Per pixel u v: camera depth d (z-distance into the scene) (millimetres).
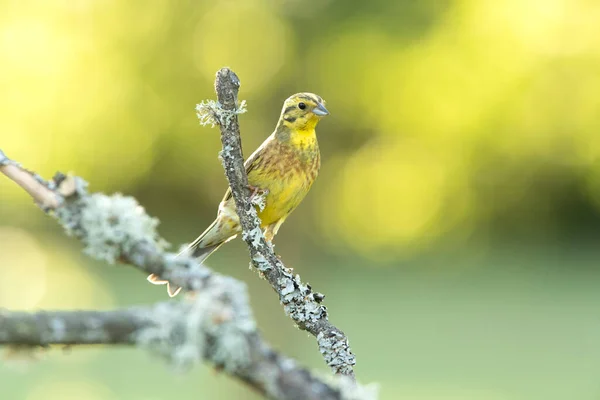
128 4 14852
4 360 2213
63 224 2473
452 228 27734
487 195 28078
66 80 16500
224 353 2168
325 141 18844
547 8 17891
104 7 15133
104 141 17625
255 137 13727
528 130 22125
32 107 17234
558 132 22156
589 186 27906
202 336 2158
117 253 2438
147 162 19594
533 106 20516
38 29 15898
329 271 23641
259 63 13773
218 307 2193
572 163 25656
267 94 13672
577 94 20172
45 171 18500
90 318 2117
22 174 2510
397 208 26453
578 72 19641
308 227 16156
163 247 2508
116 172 20484
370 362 16422
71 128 17172
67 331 2102
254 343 2207
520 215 28672
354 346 17703
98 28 15242
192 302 2225
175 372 2121
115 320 2133
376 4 13492
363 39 13922
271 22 13617
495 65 17953
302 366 2254
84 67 15961
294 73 13633
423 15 14141
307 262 15656
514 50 18328
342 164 20891
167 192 26703
